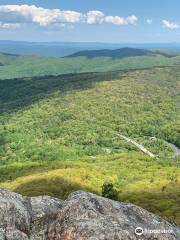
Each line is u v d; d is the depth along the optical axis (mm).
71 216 19422
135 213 20656
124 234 18297
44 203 21562
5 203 20203
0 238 18531
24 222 19828
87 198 20359
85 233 18297
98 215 19219
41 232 19594
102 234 18156
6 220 19422
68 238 18406
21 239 18797
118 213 19938
